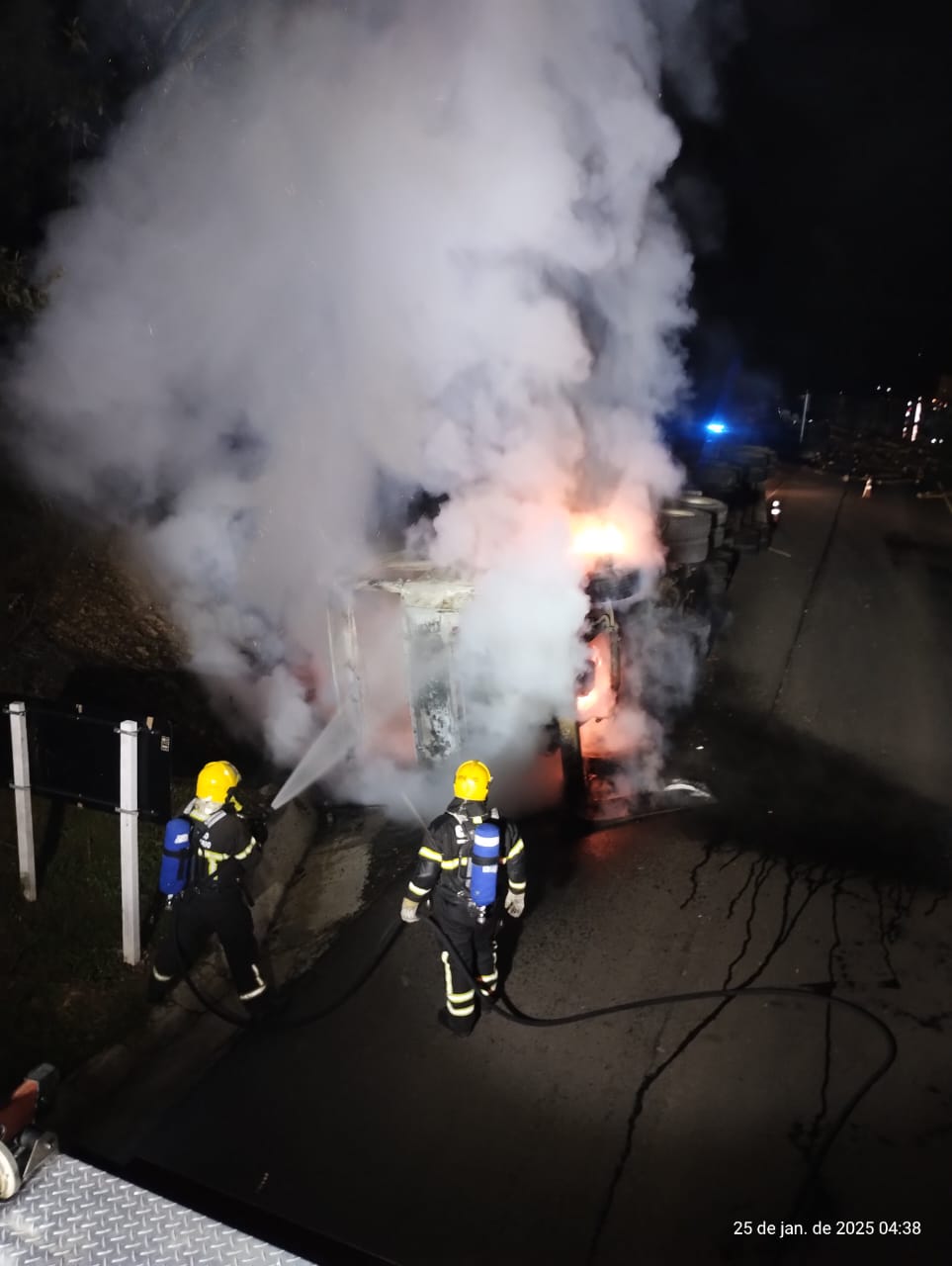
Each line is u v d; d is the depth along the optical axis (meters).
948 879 6.29
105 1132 4.14
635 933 5.69
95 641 8.07
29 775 5.27
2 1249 2.73
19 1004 4.73
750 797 7.50
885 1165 3.96
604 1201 3.79
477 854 4.46
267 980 5.36
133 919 5.14
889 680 10.13
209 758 7.50
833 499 23.77
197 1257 2.72
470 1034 4.80
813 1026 4.84
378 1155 4.01
